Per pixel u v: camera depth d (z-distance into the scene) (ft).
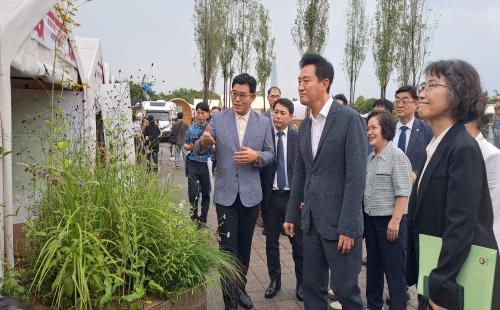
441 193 6.65
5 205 8.73
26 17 10.44
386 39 58.80
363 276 16.56
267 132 13.11
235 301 12.13
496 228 6.77
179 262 9.25
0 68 9.09
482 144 7.32
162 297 8.93
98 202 8.80
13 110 15.94
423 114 7.02
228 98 80.28
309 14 57.98
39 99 16.34
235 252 12.46
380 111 12.51
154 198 10.10
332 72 9.86
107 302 7.93
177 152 52.75
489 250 6.05
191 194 21.95
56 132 9.96
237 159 12.11
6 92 9.23
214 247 11.00
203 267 10.05
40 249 8.52
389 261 12.16
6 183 9.03
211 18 75.51
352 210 9.23
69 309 7.82
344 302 9.66
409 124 15.30
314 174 9.94
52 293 8.00
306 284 10.41
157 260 8.87
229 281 11.59
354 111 9.55
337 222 9.56
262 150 12.99
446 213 6.42
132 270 8.34
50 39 13.28
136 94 13.97
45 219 8.84
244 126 12.91
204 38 75.87
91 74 22.21
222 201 12.51
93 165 9.75
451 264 6.20
